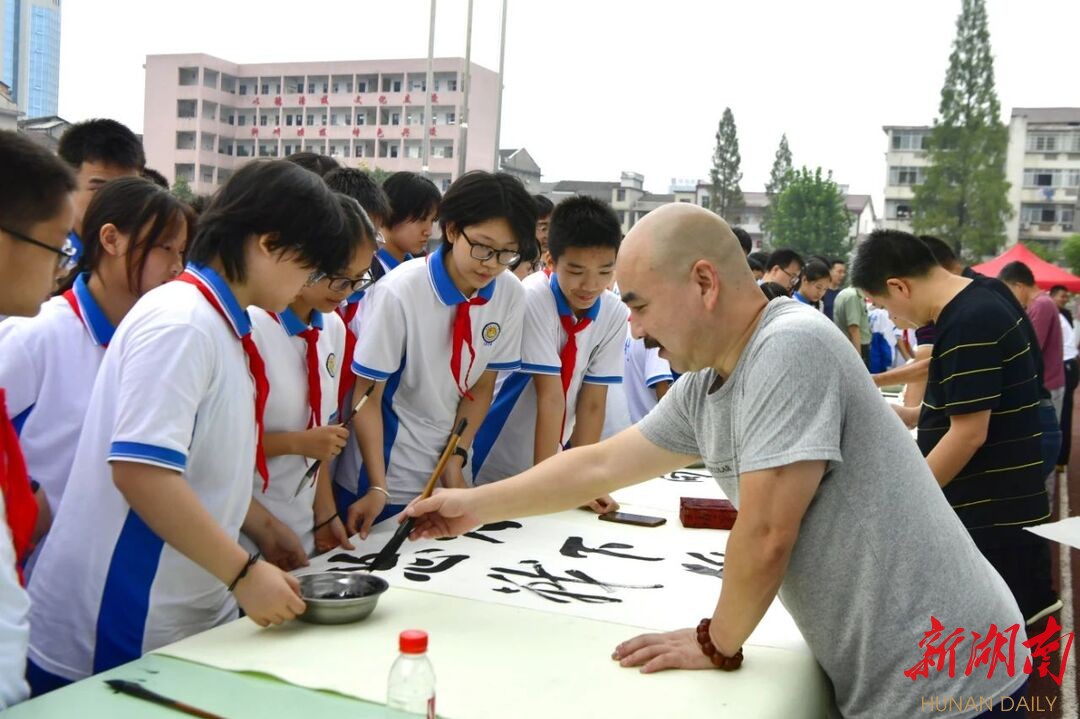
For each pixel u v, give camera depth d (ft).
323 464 7.18
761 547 4.61
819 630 4.99
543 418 9.01
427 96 36.11
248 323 5.35
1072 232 133.39
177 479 4.76
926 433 8.99
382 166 111.45
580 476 6.03
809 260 23.49
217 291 5.15
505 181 7.22
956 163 111.14
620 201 141.59
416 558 6.72
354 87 111.04
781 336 4.68
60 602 5.13
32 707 4.05
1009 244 133.28
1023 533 8.54
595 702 4.42
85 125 8.68
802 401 4.58
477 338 8.04
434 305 7.73
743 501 4.70
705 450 5.37
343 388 8.06
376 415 7.73
